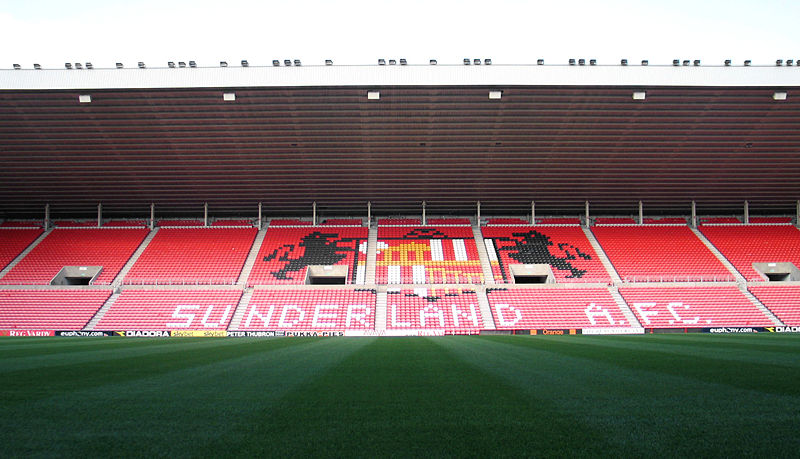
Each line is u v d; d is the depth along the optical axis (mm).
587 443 3588
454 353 10547
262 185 30844
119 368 7977
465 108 23328
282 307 27328
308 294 28578
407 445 3572
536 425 4074
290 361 8953
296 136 25406
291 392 5590
